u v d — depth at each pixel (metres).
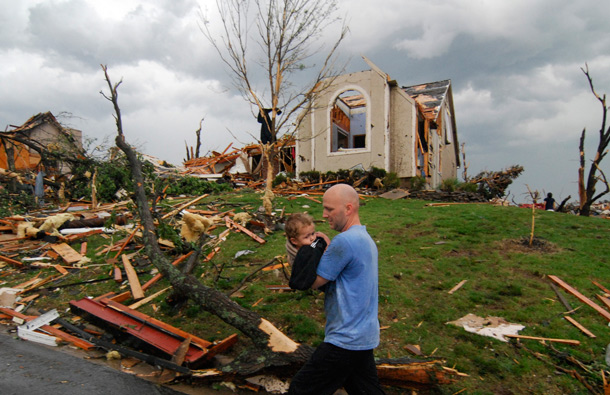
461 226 8.55
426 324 4.77
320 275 2.44
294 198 13.13
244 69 10.22
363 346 2.44
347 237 2.46
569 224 8.59
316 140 17.52
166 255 7.23
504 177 22.72
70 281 6.35
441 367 3.50
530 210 10.15
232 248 7.59
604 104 12.59
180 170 20.98
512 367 3.90
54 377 3.63
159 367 3.85
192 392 3.50
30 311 5.32
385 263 6.64
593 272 6.00
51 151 15.52
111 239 8.41
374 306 2.56
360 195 13.84
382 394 2.61
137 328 4.34
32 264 7.09
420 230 8.47
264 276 6.18
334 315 2.49
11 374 3.65
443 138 22.98
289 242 3.10
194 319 4.91
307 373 2.50
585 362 4.00
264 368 3.39
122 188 14.05
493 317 4.90
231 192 16.25
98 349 4.30
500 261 6.58
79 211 11.77
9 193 14.27
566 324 4.71
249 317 3.76
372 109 16.52
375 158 16.44
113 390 3.45
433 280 5.95
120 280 6.21
